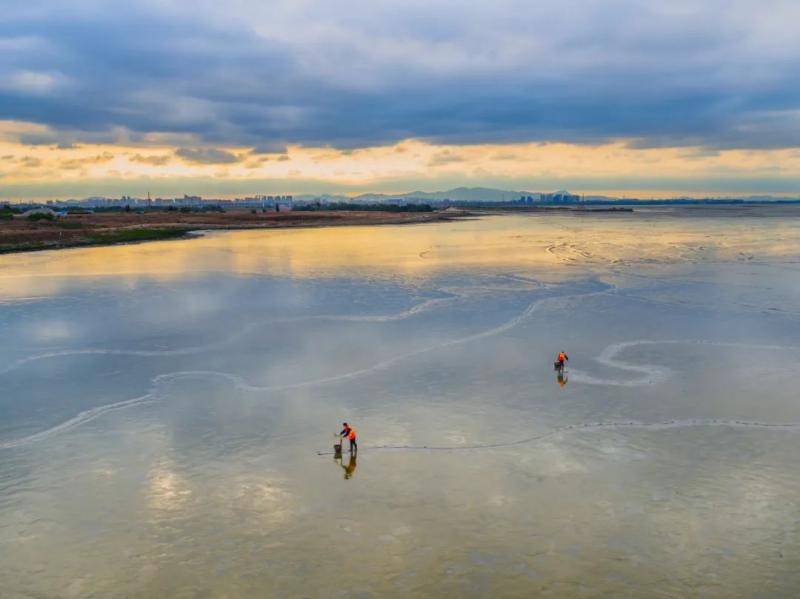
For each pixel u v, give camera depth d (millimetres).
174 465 25062
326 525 20672
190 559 18922
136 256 106500
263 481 23703
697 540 19547
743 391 33281
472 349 42125
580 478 23719
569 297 61625
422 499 22281
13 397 33000
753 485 23031
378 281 74125
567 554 18891
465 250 116500
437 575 17969
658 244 126312
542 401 32000
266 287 69688
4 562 18859
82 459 25656
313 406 31516
